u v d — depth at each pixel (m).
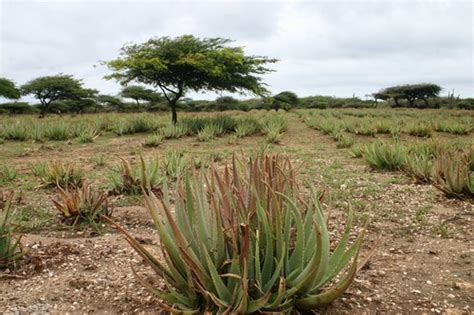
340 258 3.37
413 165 9.44
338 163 12.04
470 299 3.67
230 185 3.62
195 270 2.98
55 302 3.73
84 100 63.56
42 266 4.45
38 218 6.41
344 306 3.51
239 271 3.00
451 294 3.76
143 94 71.19
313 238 3.38
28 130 20.17
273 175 3.69
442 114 39.12
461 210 6.64
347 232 3.40
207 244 3.23
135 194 7.91
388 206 6.94
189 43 24.67
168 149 16.05
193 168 3.58
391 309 3.49
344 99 84.50
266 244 3.16
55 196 8.05
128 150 16.11
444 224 5.89
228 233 3.16
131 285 4.02
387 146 10.90
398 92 79.81
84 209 6.12
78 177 9.15
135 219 6.33
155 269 3.40
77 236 5.60
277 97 75.81
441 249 4.93
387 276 4.14
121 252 4.90
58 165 9.08
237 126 22.08
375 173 10.20
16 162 13.09
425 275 4.17
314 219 3.35
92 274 4.29
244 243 2.84
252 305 2.92
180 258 3.29
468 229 5.68
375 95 85.31
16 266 4.47
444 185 7.45
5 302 3.73
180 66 23.53
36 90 49.12
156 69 23.05
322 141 18.97
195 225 3.42
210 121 21.91
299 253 3.21
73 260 4.66
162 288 3.92
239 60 23.55
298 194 3.74
